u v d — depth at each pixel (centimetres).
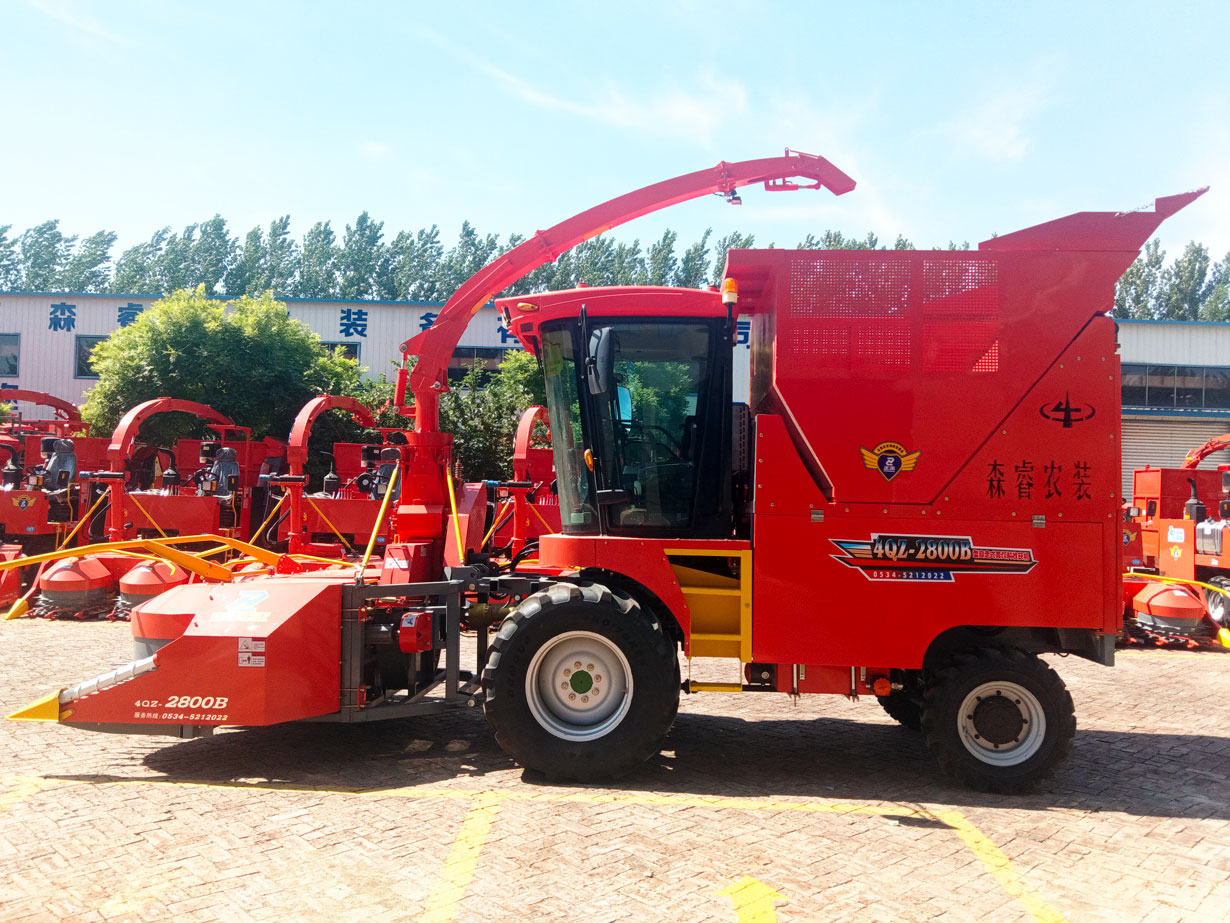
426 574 558
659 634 451
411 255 6031
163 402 1066
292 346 1884
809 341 455
